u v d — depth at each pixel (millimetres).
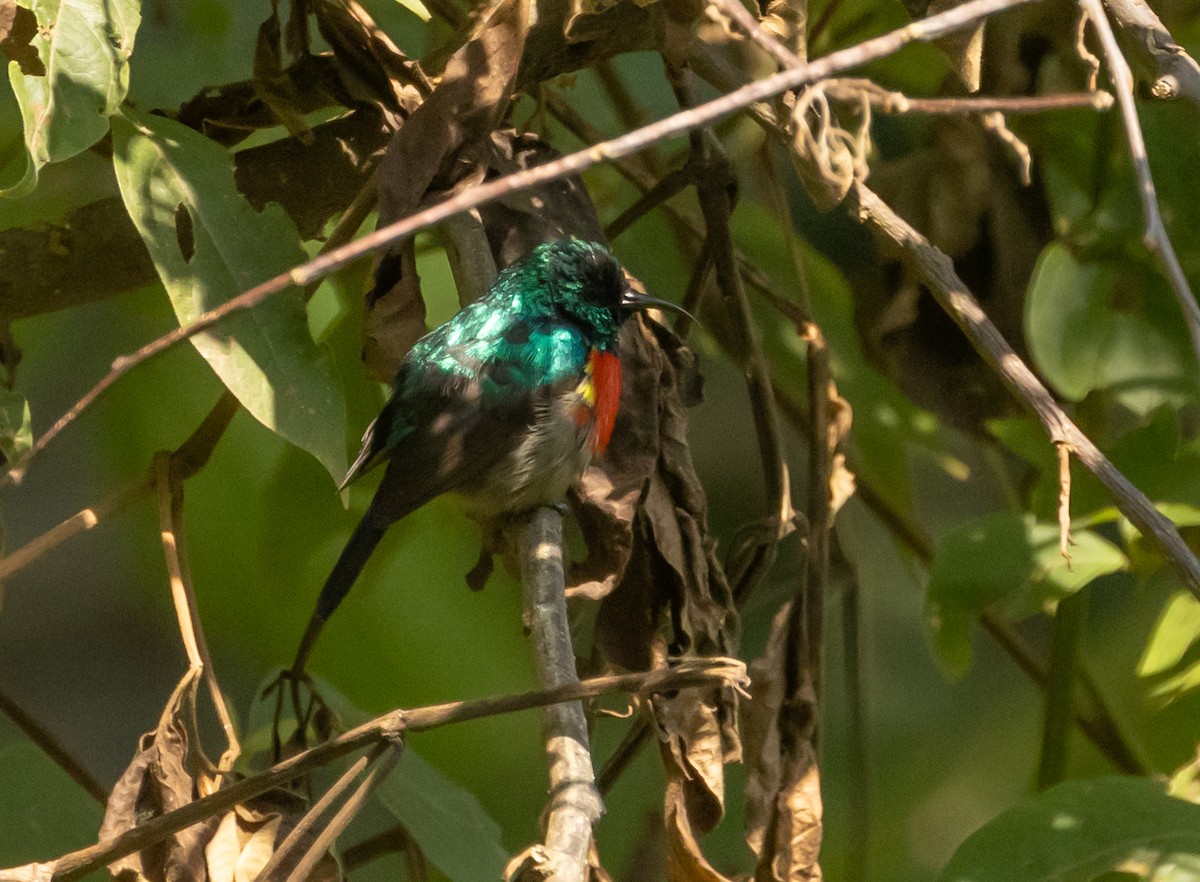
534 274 8180
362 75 8016
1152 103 8578
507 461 7879
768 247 10711
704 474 13406
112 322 11789
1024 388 6680
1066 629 9891
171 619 15148
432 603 11172
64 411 12242
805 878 7445
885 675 14242
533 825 11562
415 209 7484
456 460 8031
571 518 10789
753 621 11672
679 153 10570
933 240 9680
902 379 9969
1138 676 9133
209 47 10305
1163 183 8617
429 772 8500
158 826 5680
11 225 9656
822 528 8367
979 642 14688
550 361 7902
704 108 5398
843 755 13852
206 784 6641
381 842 8844
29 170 6484
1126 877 7203
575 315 8031
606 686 5465
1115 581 13305
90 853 5672
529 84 8375
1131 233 8578
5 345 8141
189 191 7109
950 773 14070
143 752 6590
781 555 11672
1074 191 9180
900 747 14062
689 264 10570
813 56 10336
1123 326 8516
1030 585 8273
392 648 11000
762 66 9922
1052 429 6605
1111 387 8453
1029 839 7102
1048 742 9867
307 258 7156
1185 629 8859
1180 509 8211
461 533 11273
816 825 7496
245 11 10609
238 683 12430
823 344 8797
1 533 7410
